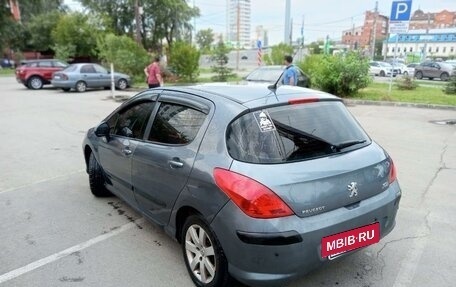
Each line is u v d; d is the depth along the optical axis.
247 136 2.72
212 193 2.68
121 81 20.27
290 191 2.49
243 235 2.48
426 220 4.21
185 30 35.56
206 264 2.90
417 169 6.03
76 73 18.81
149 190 3.52
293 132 2.82
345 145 2.98
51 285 3.12
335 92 15.35
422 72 29.64
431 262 3.36
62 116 11.71
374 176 2.90
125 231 4.07
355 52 15.81
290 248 2.45
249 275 2.54
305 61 19.92
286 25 29.16
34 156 7.16
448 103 13.09
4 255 3.59
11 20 41.44
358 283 3.07
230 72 26.00
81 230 4.10
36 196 5.11
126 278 3.20
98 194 5.02
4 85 23.91
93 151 4.76
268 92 3.20
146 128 3.68
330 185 2.62
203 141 2.92
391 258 3.43
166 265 3.39
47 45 43.91
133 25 33.69
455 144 7.66
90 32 33.88
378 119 10.62
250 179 2.52
